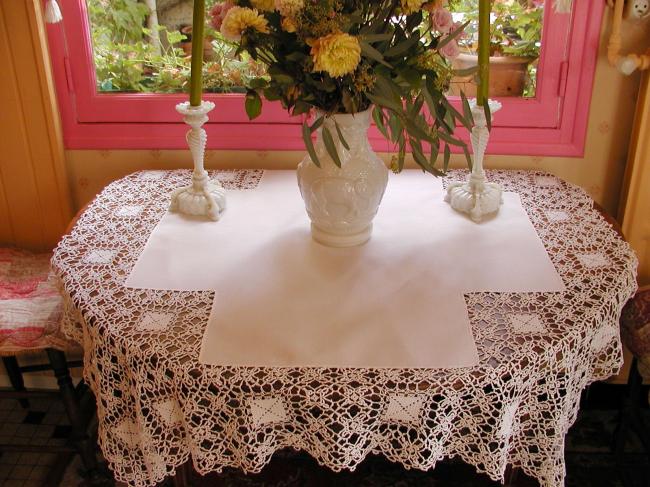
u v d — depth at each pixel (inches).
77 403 69.1
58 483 73.1
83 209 63.6
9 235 77.4
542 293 50.1
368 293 50.3
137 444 49.8
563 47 68.6
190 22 71.6
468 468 74.6
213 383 42.9
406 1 45.7
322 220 54.5
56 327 63.4
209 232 59.0
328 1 44.3
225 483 73.2
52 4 65.2
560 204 63.4
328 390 42.0
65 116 73.4
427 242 56.7
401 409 42.6
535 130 71.9
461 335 45.8
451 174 70.4
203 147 60.6
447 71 47.9
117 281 52.2
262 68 71.2
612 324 50.3
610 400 81.5
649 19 66.6
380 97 46.8
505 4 68.6
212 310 48.8
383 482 73.3
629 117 70.7
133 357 45.1
